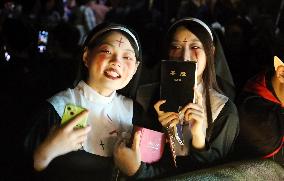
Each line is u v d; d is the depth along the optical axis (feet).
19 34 13.55
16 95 12.99
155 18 25.34
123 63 6.68
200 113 6.85
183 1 27.20
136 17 20.77
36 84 13.10
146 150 6.83
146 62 12.66
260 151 7.70
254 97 7.91
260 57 13.42
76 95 6.82
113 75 6.63
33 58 13.62
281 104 7.78
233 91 8.59
